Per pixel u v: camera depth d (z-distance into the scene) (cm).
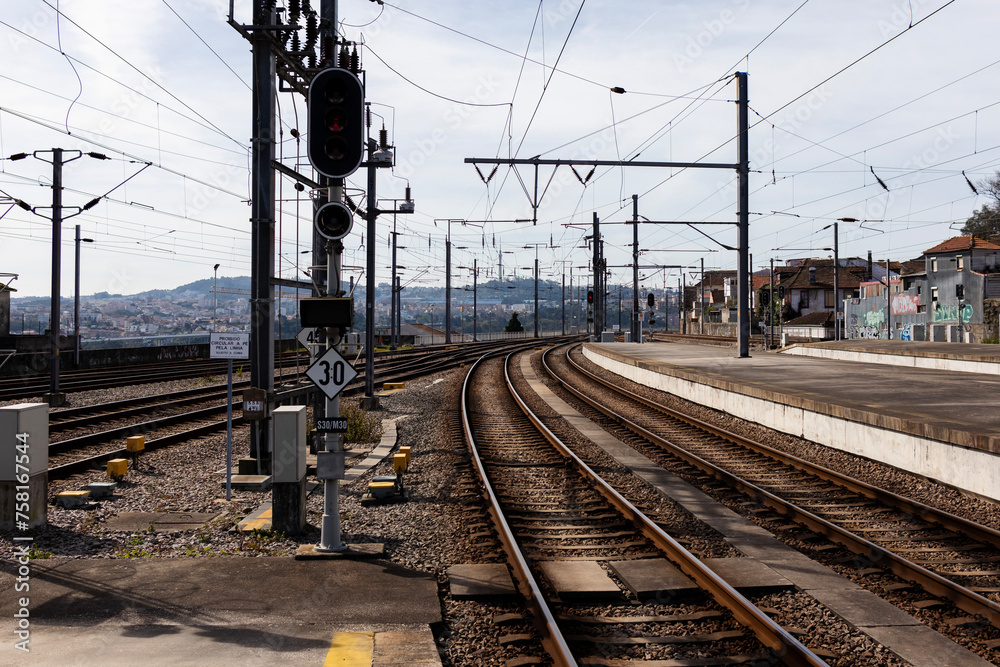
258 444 1186
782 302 7756
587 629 580
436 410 2122
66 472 1187
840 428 1349
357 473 1221
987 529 804
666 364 2655
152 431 1647
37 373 3234
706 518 916
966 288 4525
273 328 1195
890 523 896
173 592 652
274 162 1164
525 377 3259
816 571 711
